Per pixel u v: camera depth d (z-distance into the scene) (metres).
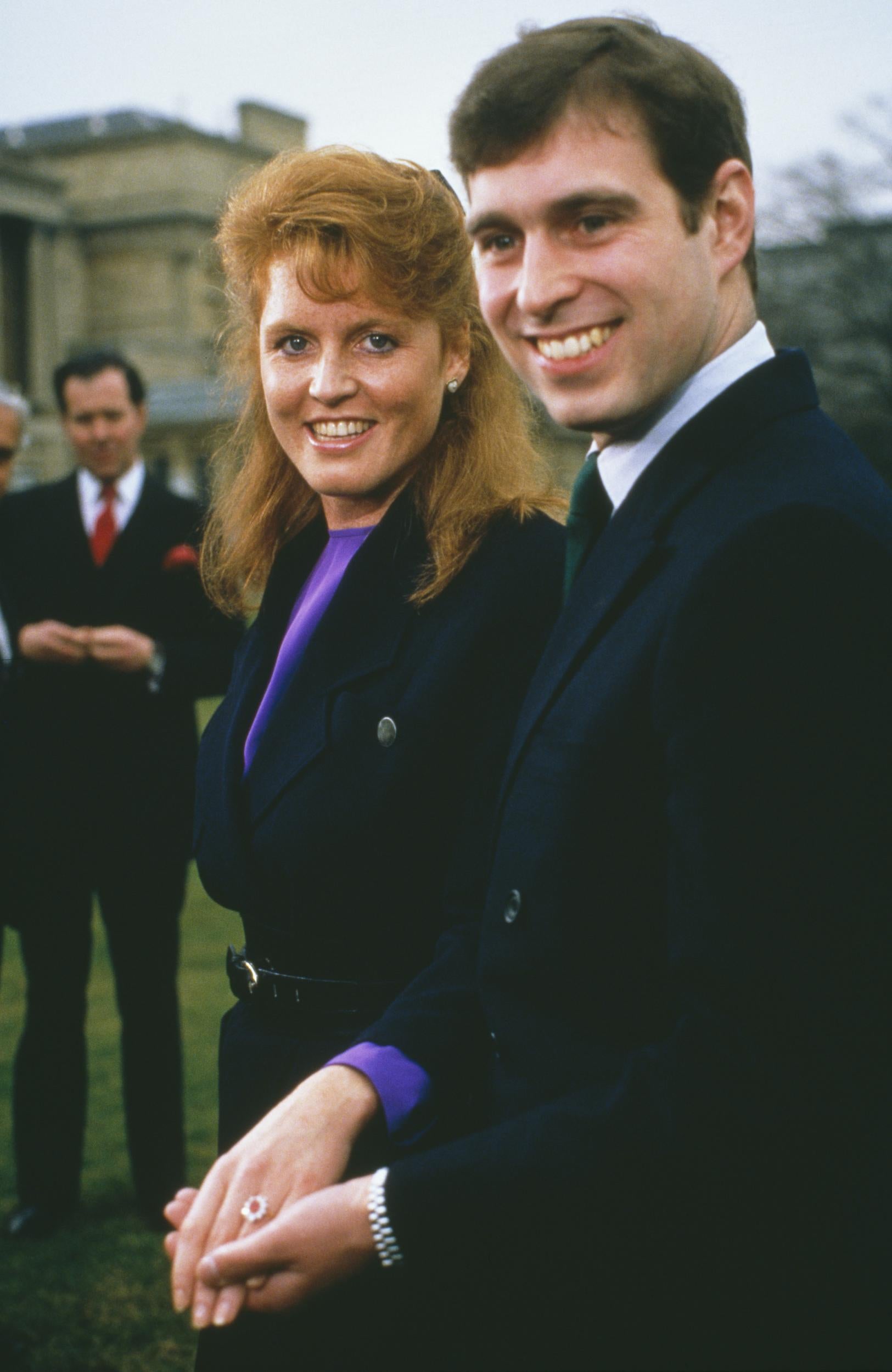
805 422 1.17
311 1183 1.27
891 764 0.99
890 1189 1.04
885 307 24.97
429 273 1.61
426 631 1.59
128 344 47.25
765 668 1.01
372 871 1.55
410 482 1.70
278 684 1.72
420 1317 1.30
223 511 1.99
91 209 53.25
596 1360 1.15
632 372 1.17
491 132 1.16
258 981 1.63
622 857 1.14
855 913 0.98
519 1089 1.21
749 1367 1.09
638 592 1.18
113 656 3.36
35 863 3.43
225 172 54.66
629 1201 1.03
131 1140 3.50
